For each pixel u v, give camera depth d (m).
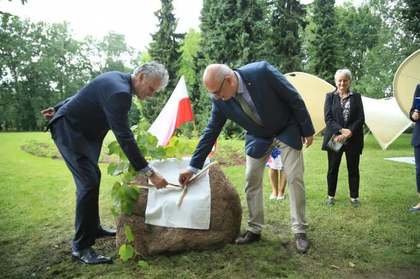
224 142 11.33
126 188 3.11
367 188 5.69
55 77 42.31
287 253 3.29
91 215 3.15
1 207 4.92
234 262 3.10
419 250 3.35
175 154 3.70
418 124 4.48
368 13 28.61
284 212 4.48
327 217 4.24
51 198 5.45
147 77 3.02
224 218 3.35
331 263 3.11
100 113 3.11
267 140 3.36
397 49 21.91
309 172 7.16
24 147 12.80
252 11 16.47
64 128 3.15
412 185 5.88
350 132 4.48
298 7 18.30
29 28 40.59
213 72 3.00
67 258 3.25
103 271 2.98
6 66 39.00
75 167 3.12
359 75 28.55
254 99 3.16
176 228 3.21
